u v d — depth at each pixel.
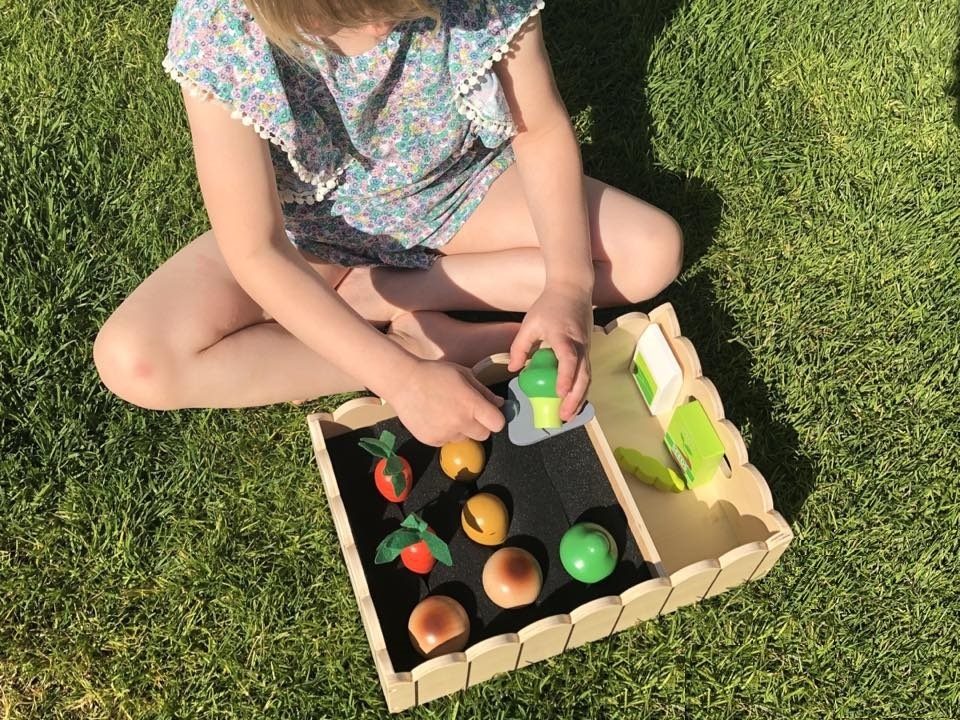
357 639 0.73
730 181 0.94
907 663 0.73
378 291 0.79
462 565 0.68
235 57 0.56
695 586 0.69
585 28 1.02
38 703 0.71
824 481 0.80
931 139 0.97
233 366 0.71
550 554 0.69
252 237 0.61
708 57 1.00
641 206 0.78
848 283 0.89
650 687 0.72
